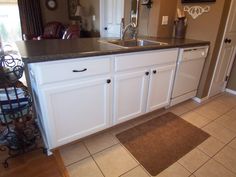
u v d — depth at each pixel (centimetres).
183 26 238
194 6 230
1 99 132
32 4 466
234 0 213
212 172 140
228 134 187
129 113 184
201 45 215
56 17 524
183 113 225
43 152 152
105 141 170
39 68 113
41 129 163
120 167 142
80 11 450
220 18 208
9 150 150
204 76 241
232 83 284
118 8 337
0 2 441
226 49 246
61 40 186
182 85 223
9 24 470
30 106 150
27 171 135
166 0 230
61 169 138
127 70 159
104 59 140
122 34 217
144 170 140
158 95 201
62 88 127
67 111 138
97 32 410
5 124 147
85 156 152
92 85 142
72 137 150
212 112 229
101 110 159
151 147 165
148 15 247
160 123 202
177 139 177
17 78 127
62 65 121
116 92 161
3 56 128
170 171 140
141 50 157
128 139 174
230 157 156
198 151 162
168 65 192
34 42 170
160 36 246
